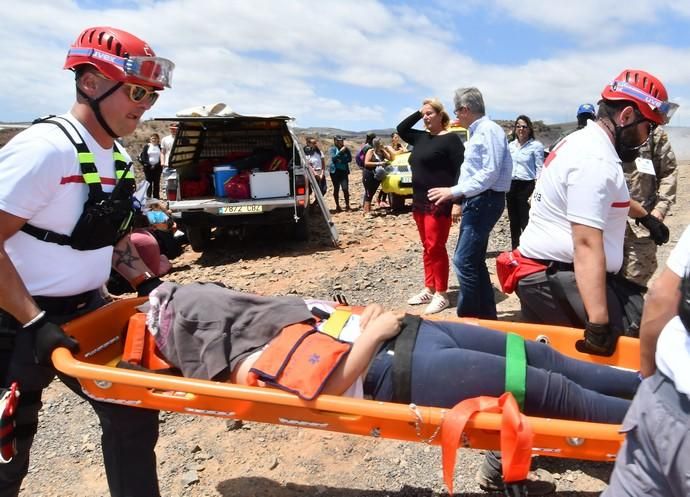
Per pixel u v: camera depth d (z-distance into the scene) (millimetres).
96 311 2801
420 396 2408
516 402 2189
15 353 2416
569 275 3068
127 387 2340
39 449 3648
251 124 9719
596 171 2734
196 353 2596
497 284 6582
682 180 15508
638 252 4328
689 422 1511
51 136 2328
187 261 8945
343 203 15625
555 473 3100
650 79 2779
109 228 2527
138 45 2418
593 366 2580
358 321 2693
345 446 3506
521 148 7512
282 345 2383
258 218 8703
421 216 5590
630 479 1691
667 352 1603
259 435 3674
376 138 13125
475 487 3049
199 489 3156
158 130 29734
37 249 2426
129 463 2568
